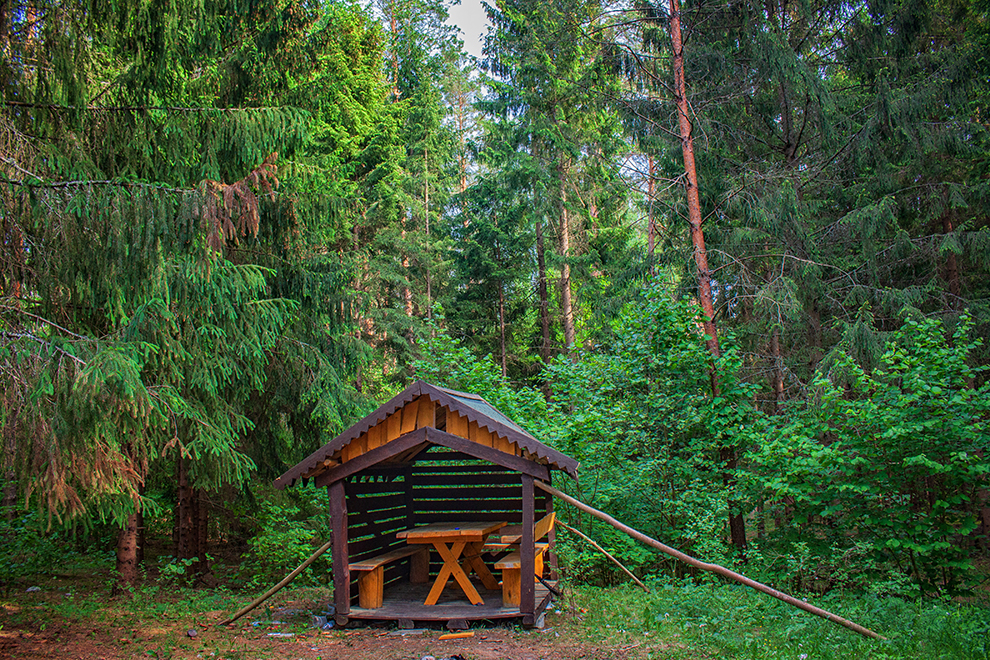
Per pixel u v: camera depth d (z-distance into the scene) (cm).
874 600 712
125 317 744
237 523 1333
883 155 1406
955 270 1570
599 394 1132
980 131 1402
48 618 684
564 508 1043
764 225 1302
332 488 687
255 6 909
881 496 856
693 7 1345
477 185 2478
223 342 834
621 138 2159
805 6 1370
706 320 1139
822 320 1617
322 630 662
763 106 1534
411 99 2433
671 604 748
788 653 562
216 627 673
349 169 1989
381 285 2112
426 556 863
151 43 787
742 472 945
